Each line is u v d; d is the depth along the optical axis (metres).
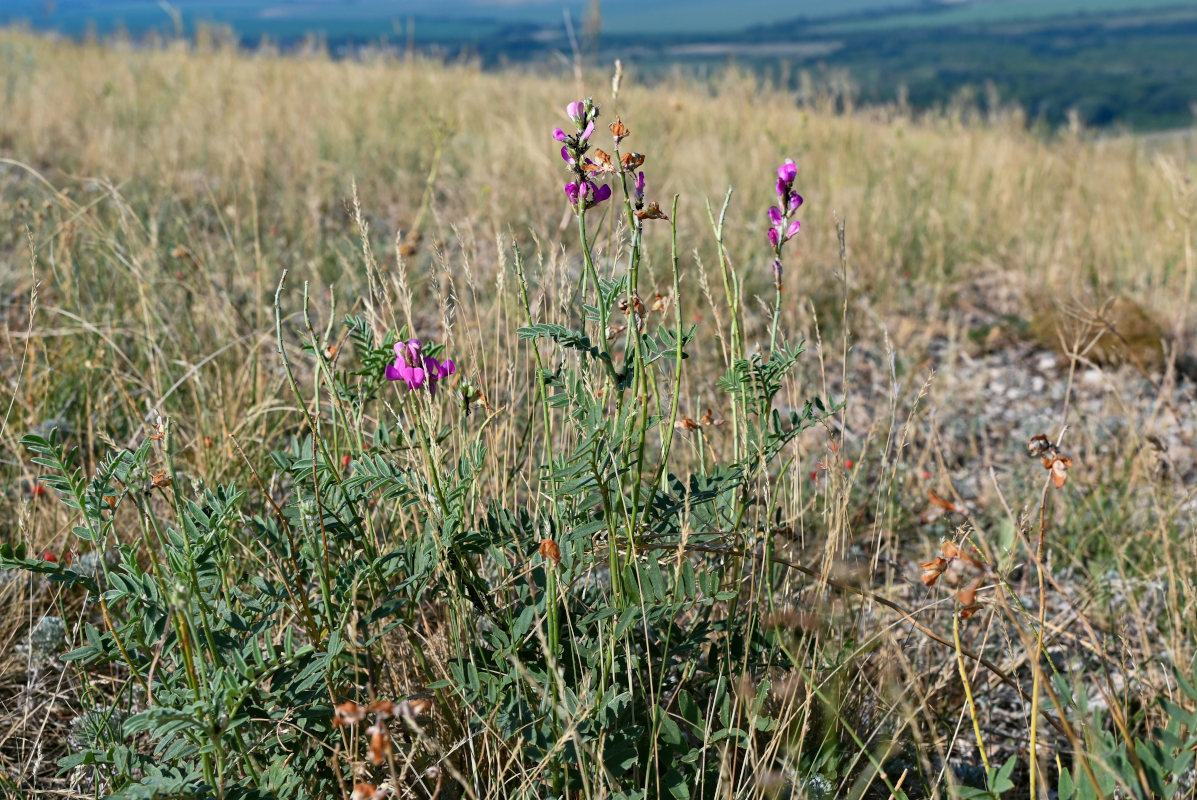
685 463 3.01
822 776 2.00
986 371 5.09
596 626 2.02
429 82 9.72
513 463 2.55
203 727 1.54
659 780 1.92
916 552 3.37
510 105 9.15
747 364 2.01
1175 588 2.76
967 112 9.70
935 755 2.30
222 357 3.72
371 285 2.42
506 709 1.85
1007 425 4.49
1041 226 7.02
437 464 1.94
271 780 1.70
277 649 1.80
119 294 4.27
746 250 5.57
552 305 2.52
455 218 6.09
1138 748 1.58
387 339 2.05
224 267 4.82
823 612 2.23
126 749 1.76
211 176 6.66
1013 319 5.66
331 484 1.97
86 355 3.58
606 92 6.74
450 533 1.84
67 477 1.71
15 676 2.42
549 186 6.72
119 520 2.74
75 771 2.07
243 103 8.43
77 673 2.24
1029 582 3.24
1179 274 5.85
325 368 1.98
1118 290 5.76
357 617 1.82
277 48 11.81
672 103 8.60
